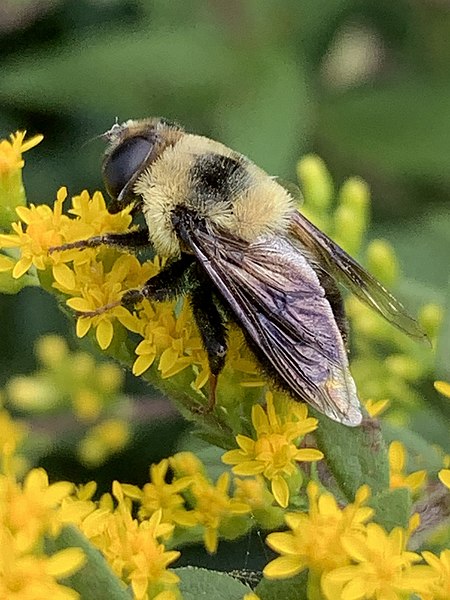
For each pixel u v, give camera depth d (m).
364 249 0.06
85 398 0.06
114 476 0.06
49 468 0.06
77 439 0.06
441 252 0.06
